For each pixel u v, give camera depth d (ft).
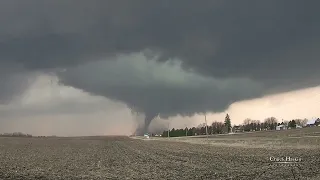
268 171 111.86
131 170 127.24
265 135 487.61
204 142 382.22
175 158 180.65
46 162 164.35
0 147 313.12
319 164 124.36
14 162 162.30
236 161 151.53
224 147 266.57
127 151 256.73
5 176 106.73
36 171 123.03
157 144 371.56
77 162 164.76
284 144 266.57
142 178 104.22
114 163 158.30
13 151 256.32
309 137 351.46
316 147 217.97
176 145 333.62
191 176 106.93
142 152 240.73
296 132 487.61
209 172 115.65
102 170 128.16
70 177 106.83
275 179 94.07
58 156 207.41
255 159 156.97
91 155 216.95
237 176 103.55
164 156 196.65
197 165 140.56
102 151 261.85
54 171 123.95
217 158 171.01
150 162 160.86
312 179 90.58
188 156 191.01
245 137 459.32
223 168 126.41
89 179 102.17
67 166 144.56
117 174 115.14
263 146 254.27
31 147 317.83
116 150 273.54
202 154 201.57
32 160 176.04
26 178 103.14
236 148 247.29
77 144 393.09
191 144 346.33
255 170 116.26
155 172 119.34
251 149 228.02
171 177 105.70
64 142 447.83
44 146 339.77
